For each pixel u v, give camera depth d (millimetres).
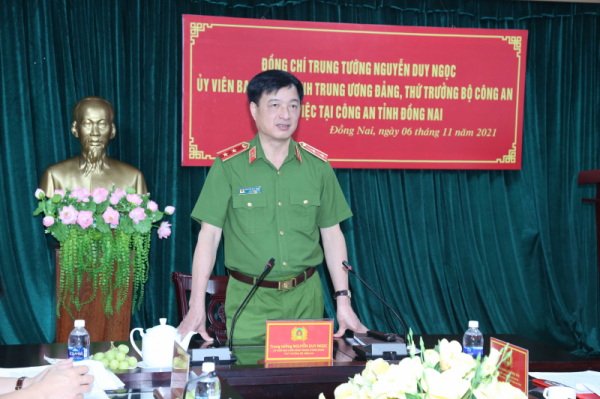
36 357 1540
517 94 3539
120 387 1287
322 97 3379
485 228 3688
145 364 1441
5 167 3133
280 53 3311
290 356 1521
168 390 1284
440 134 3500
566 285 3746
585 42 3707
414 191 3605
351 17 3463
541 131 3699
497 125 3541
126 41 3258
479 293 3654
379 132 3445
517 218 3721
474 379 858
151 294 3299
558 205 3732
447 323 3617
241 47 3264
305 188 1976
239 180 1958
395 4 3521
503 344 1227
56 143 3174
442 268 3627
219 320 3240
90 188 2887
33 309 3150
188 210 3334
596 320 3738
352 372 1471
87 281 2641
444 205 3639
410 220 3592
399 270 3596
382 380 840
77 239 2580
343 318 1917
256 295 1924
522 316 3686
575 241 3738
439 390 807
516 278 3699
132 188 2850
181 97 3320
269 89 1854
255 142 2006
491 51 3502
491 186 3703
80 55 3184
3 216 3141
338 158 3422
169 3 3266
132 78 3250
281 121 1857
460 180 3637
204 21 3217
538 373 1475
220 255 3377
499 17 3619
